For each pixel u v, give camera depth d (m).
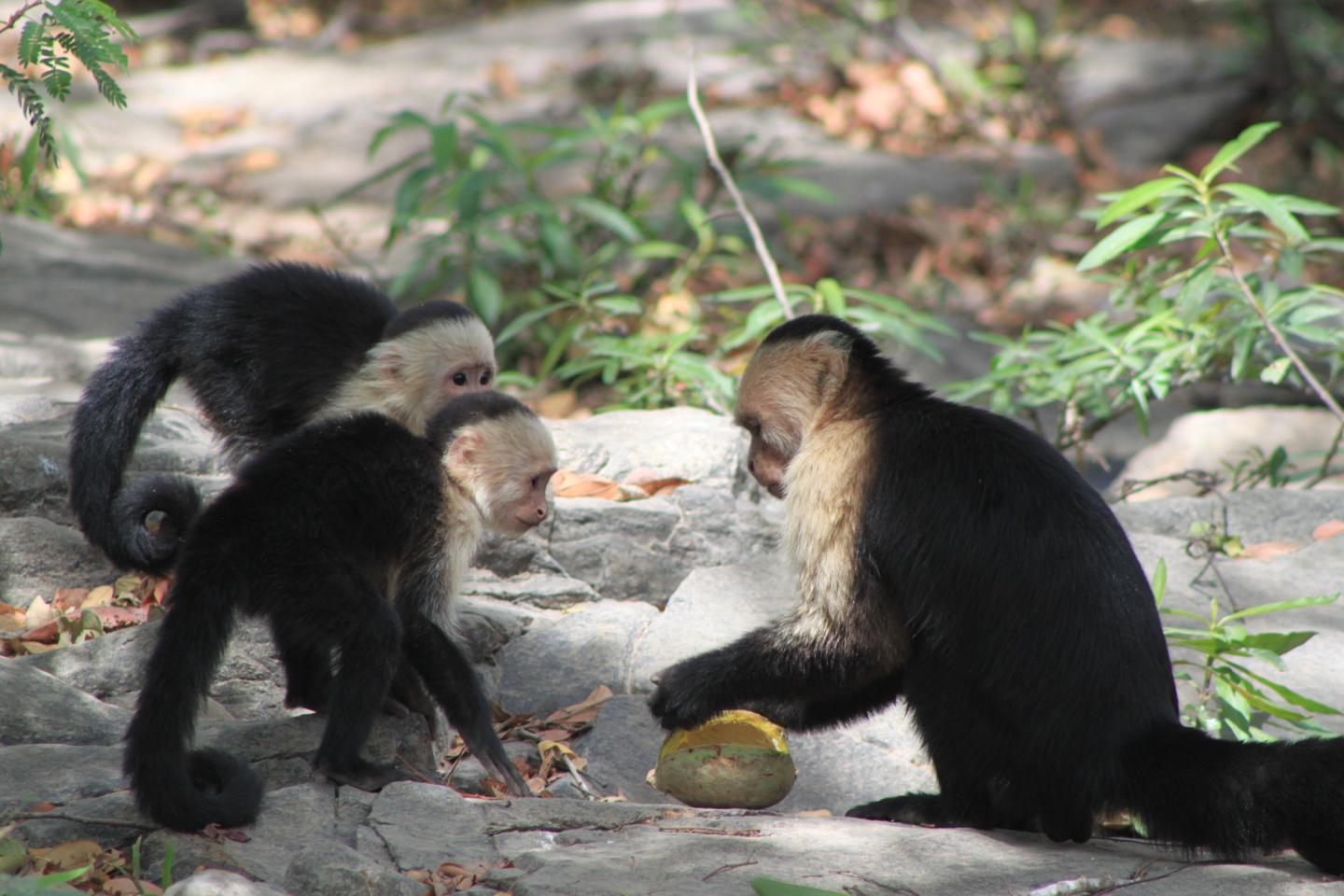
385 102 28.30
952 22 32.19
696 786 8.03
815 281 21.66
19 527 10.06
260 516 7.67
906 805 8.07
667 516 11.23
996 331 20.33
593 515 11.09
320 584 7.67
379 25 33.62
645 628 10.19
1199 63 29.78
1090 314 20.75
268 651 9.45
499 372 17.67
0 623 9.67
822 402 8.32
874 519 7.73
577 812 7.40
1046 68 28.03
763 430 8.45
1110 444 17.47
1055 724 7.28
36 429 11.55
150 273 17.34
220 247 21.47
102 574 10.17
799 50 29.66
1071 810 7.31
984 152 26.91
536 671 9.84
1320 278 20.45
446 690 8.16
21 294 15.84
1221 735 9.16
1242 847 6.97
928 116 27.53
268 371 10.67
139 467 11.11
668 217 21.56
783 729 8.55
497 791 8.27
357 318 11.14
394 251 21.73
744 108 28.16
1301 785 6.77
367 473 8.06
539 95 28.55
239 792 7.05
